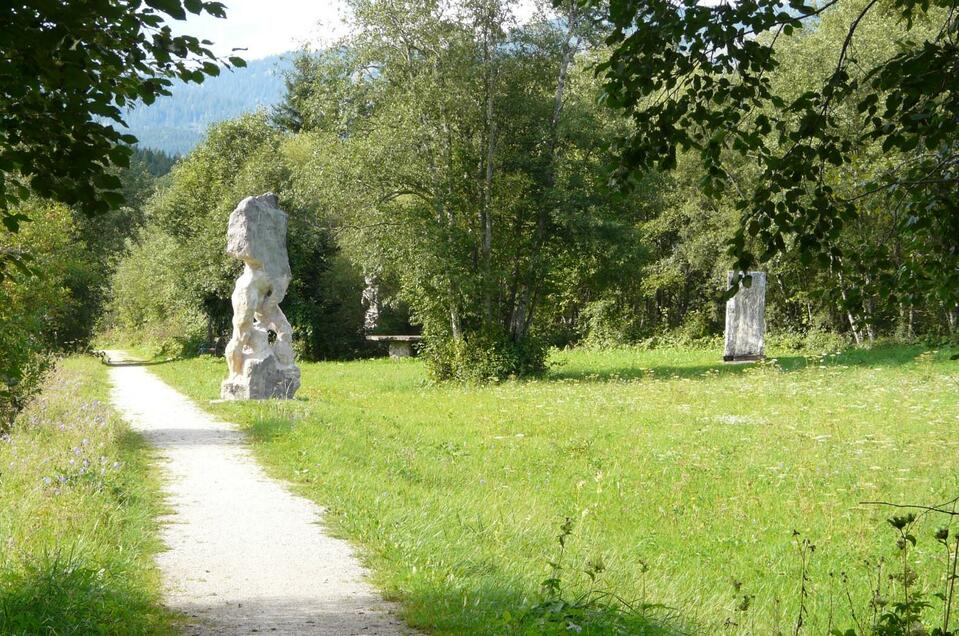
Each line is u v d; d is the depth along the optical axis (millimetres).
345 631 6602
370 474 13375
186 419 20203
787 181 6043
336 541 9586
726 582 9234
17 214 5895
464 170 33438
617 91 6082
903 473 14141
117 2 4766
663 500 12906
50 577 6551
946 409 20859
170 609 7137
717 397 24656
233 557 8875
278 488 12484
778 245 6105
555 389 28203
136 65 5336
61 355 39594
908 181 5828
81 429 15648
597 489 13086
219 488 12430
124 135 5418
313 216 49375
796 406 22250
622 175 6297
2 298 7594
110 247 78812
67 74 4785
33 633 5781
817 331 41812
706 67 5977
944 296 5973
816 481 13758
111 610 6488
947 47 5312
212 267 50031
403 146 31781
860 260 6148
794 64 34938
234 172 55094
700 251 46969
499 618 6508
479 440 18234
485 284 32406
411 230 31922
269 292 25203
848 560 10039
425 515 10359
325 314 53312
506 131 33906
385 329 56781
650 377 30625
